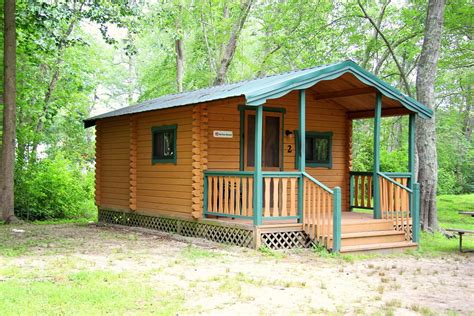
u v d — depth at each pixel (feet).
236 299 21.20
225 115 41.06
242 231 35.45
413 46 69.56
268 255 32.35
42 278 24.26
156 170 45.42
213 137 40.42
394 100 39.99
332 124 47.60
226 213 36.78
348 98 44.04
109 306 19.49
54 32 65.98
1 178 56.59
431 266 30.86
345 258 32.12
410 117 41.70
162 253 32.73
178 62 94.22
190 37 104.06
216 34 92.89
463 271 29.25
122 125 51.60
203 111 39.32
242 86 39.47
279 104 43.57
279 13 84.64
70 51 75.56
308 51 81.71
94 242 38.04
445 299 22.25
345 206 48.24
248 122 42.19
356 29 73.56
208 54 94.53
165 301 20.51
